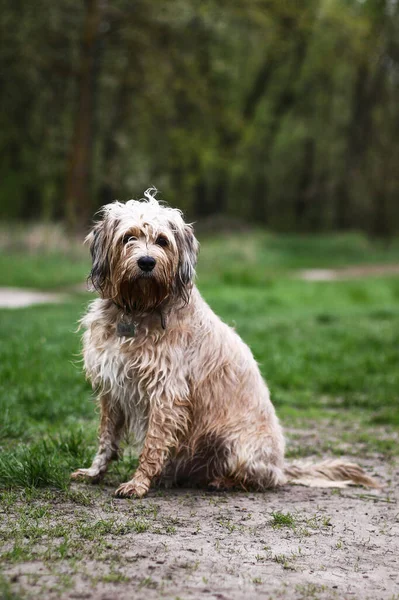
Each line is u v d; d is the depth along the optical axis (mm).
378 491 5750
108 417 5461
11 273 25734
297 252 42844
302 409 9203
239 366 5562
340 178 58312
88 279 5496
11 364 9617
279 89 54375
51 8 30453
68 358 10336
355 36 40719
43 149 39625
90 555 3807
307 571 3814
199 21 30328
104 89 37281
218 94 34781
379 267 40312
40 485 5164
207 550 4043
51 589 3342
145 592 3375
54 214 48375
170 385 5195
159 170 43344
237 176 59031
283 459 5836
